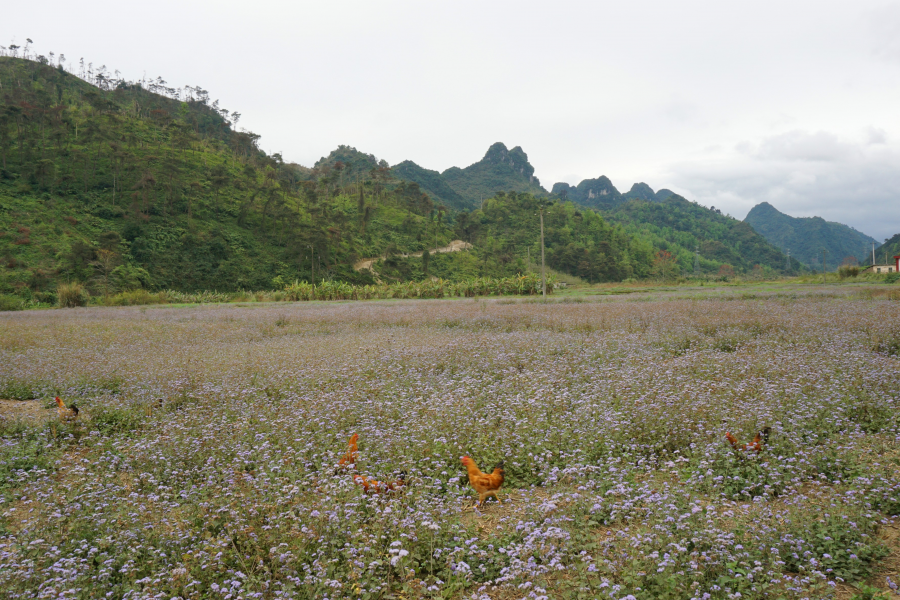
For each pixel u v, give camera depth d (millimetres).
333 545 4391
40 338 18875
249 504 5098
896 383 8438
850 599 3711
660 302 28797
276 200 115188
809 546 4156
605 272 134750
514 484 6023
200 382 10742
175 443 6910
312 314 28969
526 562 4035
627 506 4781
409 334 18016
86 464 6594
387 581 4027
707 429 6832
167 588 3965
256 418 8219
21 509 5602
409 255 123125
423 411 7988
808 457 5902
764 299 28875
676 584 3693
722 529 4438
